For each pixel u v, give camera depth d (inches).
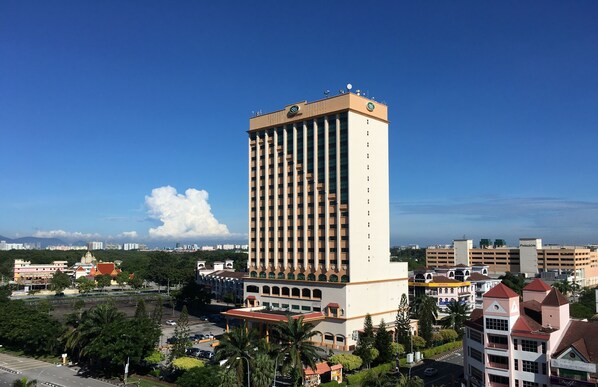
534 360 3009.4
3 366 4355.3
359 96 5497.1
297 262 5718.5
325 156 5541.3
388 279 5723.4
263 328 5246.1
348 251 5231.3
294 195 5821.9
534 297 3646.7
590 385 2753.4
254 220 6304.1
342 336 5098.4
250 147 6427.2
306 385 3619.6
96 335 4200.3
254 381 3248.0
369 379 2810.0
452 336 5251.0
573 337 3053.6
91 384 3821.4
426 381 3878.0
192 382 3147.1
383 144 5836.6
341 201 5344.5
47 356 4734.3
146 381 3917.3
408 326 4896.7
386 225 5782.5
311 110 5718.5
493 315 3174.2
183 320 4409.5
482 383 3233.3
